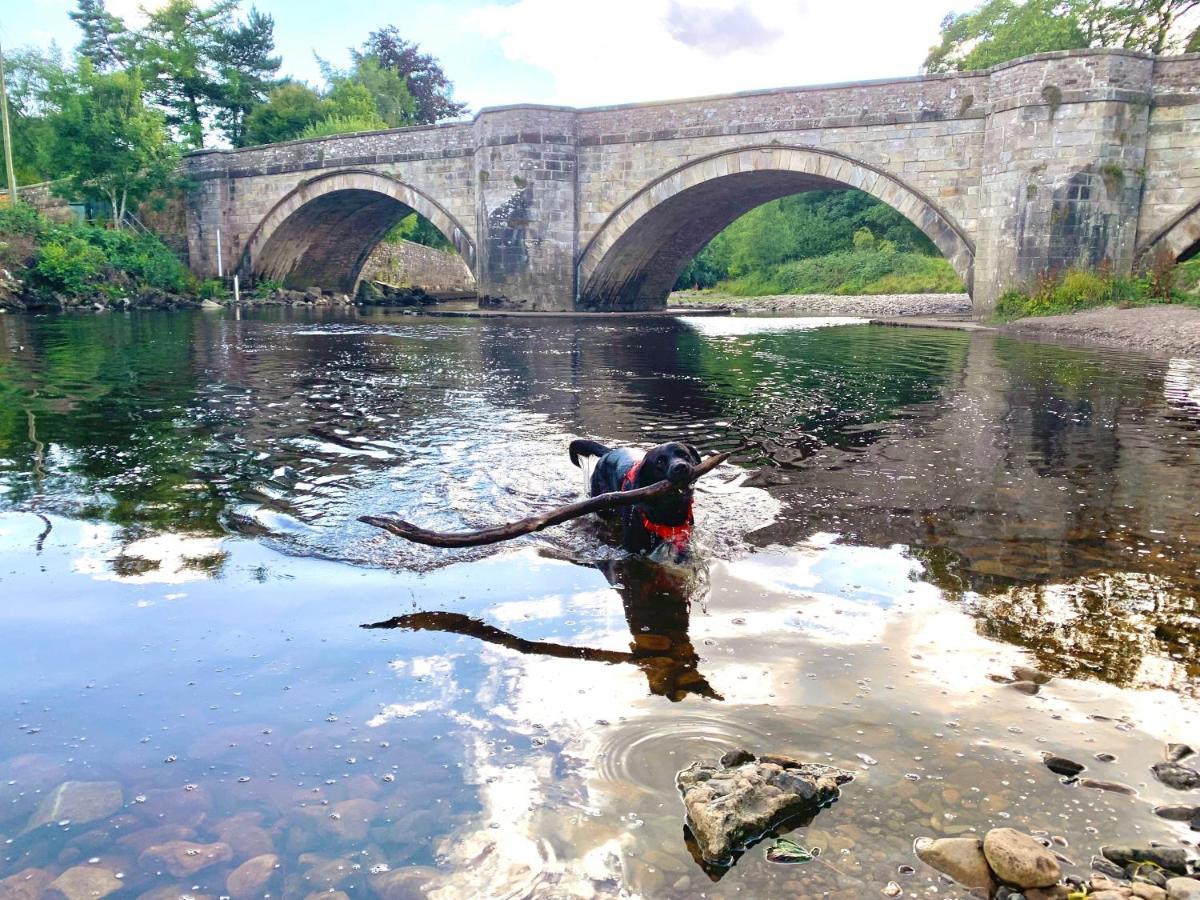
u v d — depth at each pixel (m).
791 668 3.02
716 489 5.61
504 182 31.97
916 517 4.96
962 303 40.47
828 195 67.69
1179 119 22.80
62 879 1.92
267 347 16.75
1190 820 2.15
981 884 1.92
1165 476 5.98
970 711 2.71
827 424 8.12
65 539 4.48
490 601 3.67
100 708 2.71
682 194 30.45
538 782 2.31
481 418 8.34
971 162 25.20
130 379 11.36
